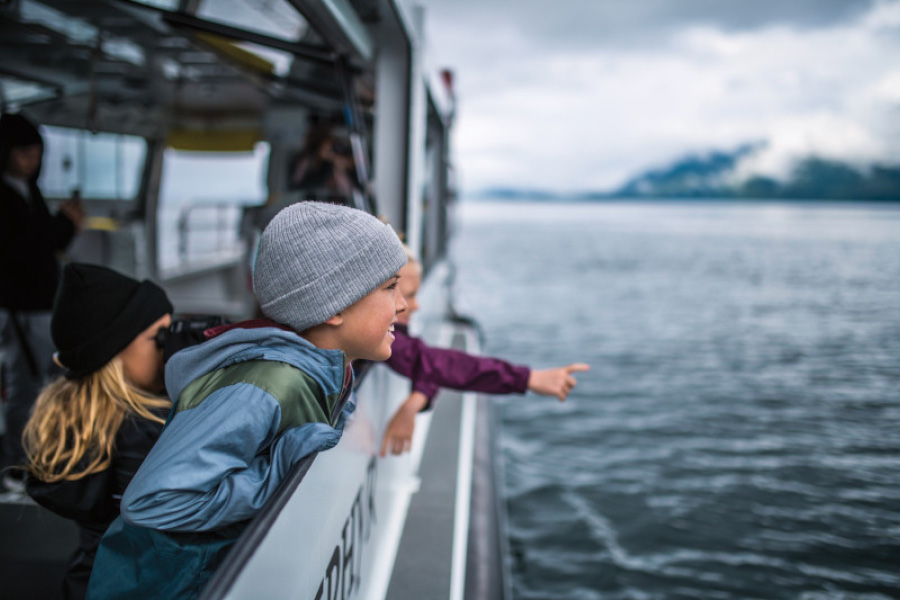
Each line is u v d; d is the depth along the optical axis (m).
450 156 7.45
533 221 181.88
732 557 7.06
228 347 1.09
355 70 3.04
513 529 7.90
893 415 12.49
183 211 8.05
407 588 2.30
